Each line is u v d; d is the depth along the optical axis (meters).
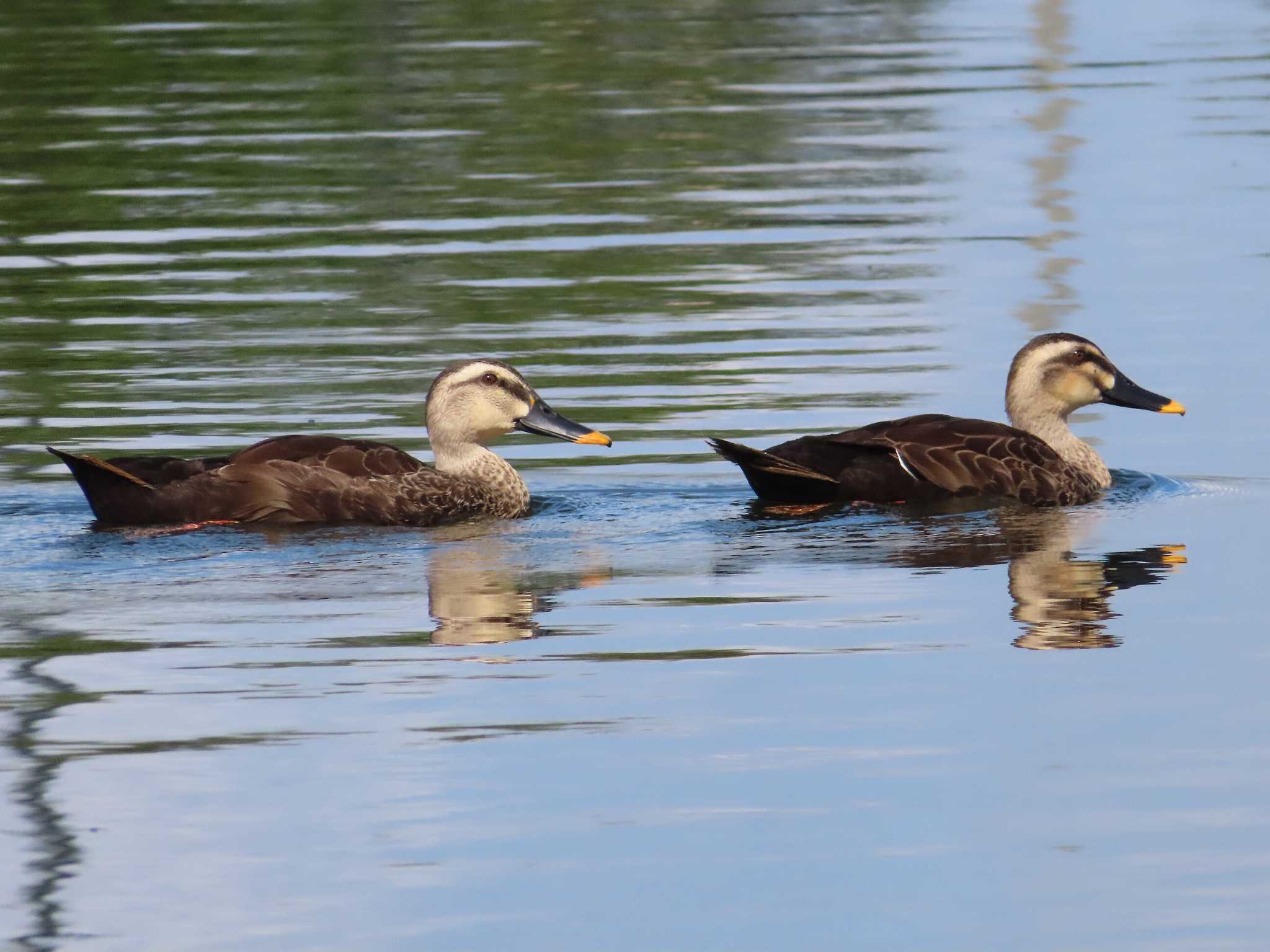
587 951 8.44
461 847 9.35
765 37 39.50
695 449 17.12
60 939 8.59
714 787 9.96
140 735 10.66
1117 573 13.60
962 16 42.03
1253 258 23.05
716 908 8.77
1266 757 10.25
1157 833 9.45
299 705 11.09
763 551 14.32
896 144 29.92
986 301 21.73
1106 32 39.97
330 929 8.63
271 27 39.50
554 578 13.71
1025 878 9.00
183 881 9.07
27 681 11.52
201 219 25.97
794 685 11.38
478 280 22.97
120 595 13.23
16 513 15.31
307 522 15.06
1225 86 33.72
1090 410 19.12
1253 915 8.66
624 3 43.22
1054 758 10.27
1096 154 28.92
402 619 12.69
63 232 25.33
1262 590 13.12
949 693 11.22
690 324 21.14
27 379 19.25
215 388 18.95
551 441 18.06
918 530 14.88
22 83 34.25
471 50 37.53
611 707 11.02
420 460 16.86
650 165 28.75
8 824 9.60
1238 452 17.08
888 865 9.16
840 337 20.53
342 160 29.12
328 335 20.80
